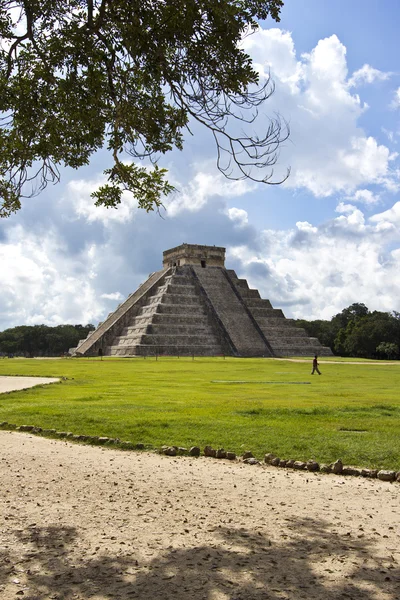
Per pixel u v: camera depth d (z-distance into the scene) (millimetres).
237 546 8250
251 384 42375
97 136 14000
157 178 15109
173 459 14562
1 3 11727
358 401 27969
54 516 9656
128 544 8328
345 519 9555
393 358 140625
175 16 11258
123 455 14992
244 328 120875
